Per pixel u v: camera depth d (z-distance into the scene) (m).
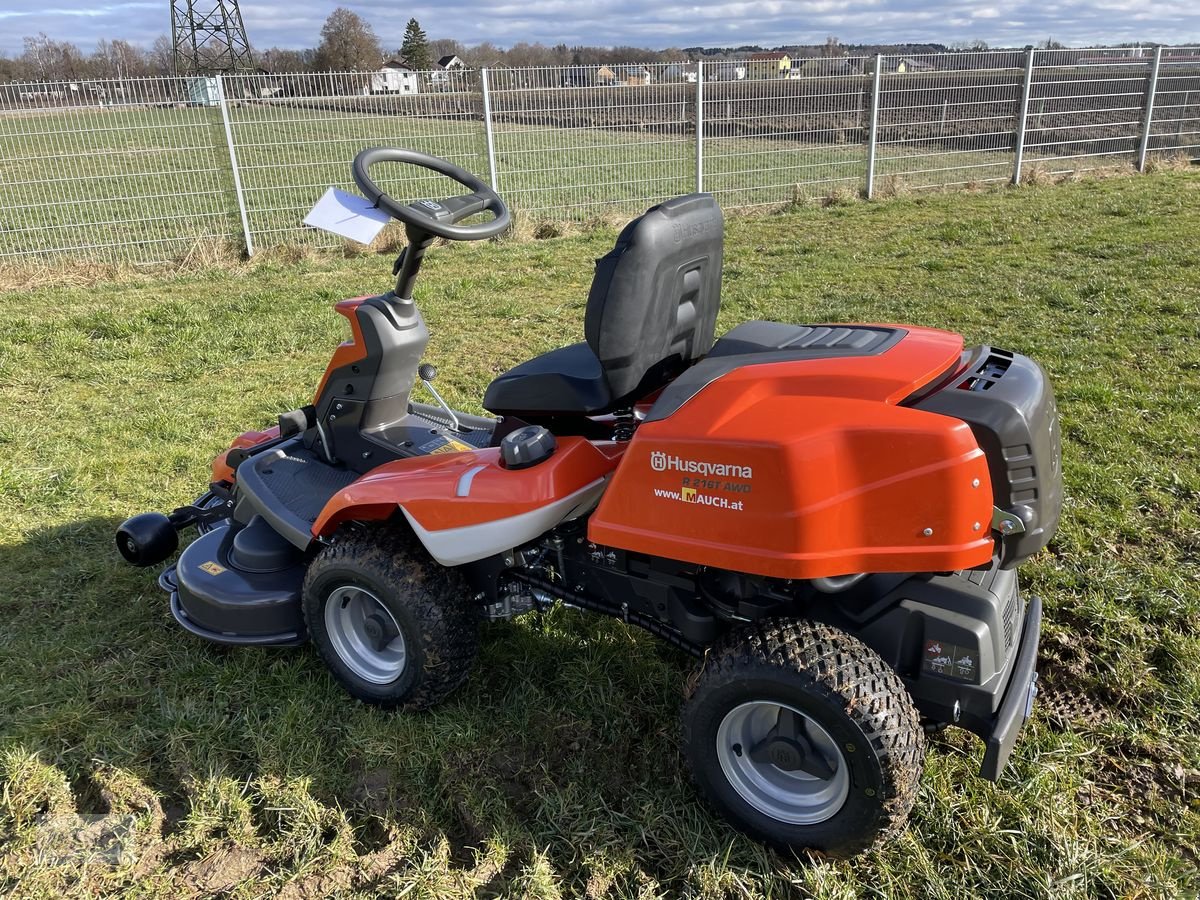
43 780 2.86
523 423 3.06
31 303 8.94
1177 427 4.99
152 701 3.25
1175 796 2.68
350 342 3.42
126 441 5.55
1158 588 3.62
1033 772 2.75
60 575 4.11
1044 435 2.25
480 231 3.12
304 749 2.96
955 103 13.90
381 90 11.62
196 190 13.17
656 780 2.83
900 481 2.10
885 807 2.26
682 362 3.02
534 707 3.14
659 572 2.70
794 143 13.75
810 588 2.53
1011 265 8.96
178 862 2.61
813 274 9.11
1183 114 15.41
